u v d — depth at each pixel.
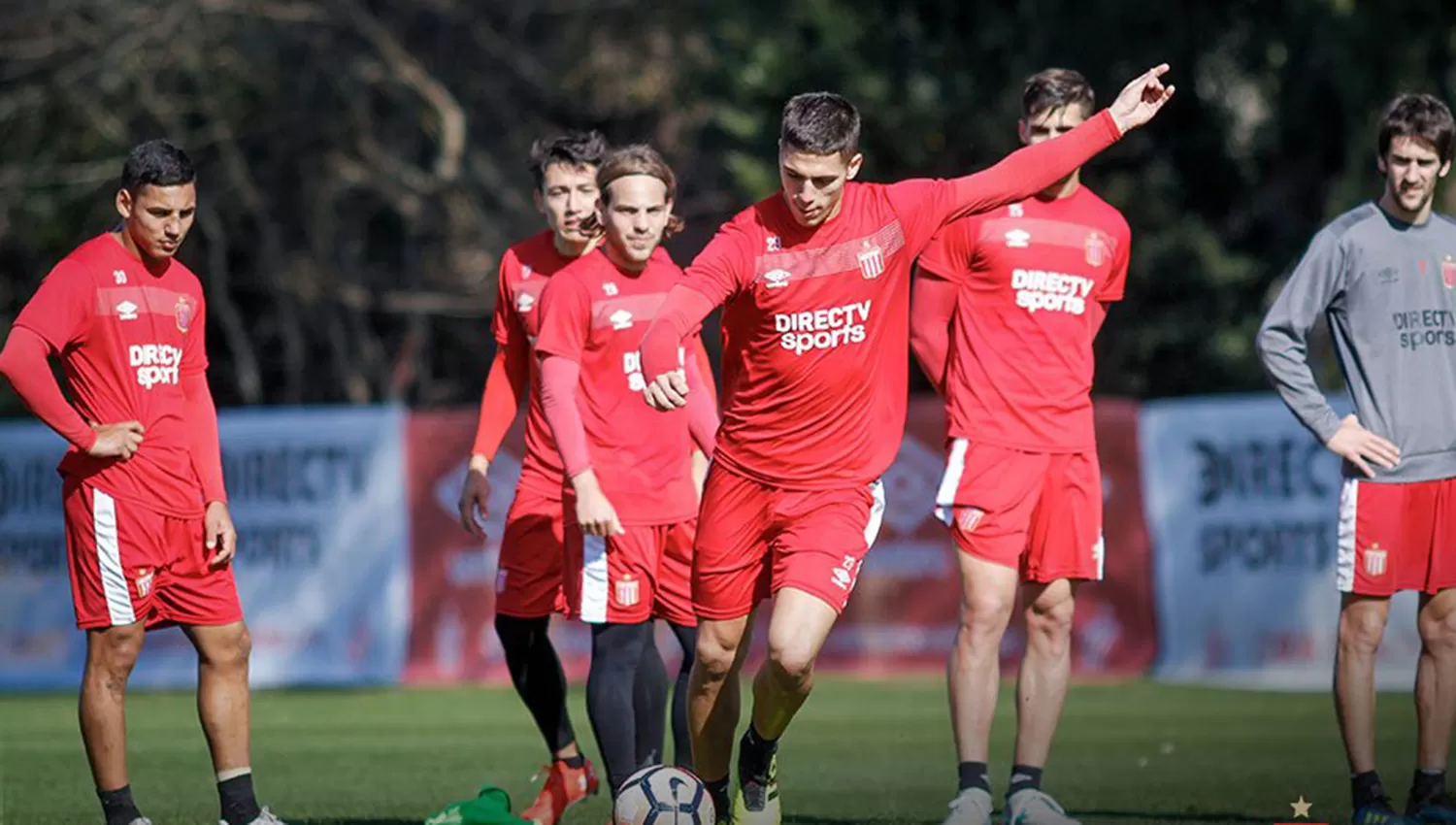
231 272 90.00
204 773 31.03
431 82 86.50
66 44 83.00
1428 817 23.77
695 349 23.56
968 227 23.56
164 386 21.75
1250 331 77.56
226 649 22.09
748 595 20.78
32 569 54.88
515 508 25.16
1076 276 23.59
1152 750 34.16
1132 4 72.44
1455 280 23.83
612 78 93.25
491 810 19.00
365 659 54.09
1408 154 23.33
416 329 90.25
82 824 24.45
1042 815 22.16
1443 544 23.62
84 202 84.50
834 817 24.94
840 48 73.19
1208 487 51.25
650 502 23.42
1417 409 23.67
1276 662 50.50
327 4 86.00
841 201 19.77
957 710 22.95
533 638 25.05
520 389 26.52
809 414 20.03
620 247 23.06
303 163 88.62
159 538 21.56
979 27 74.12
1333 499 50.16
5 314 87.12
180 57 82.62
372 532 54.28
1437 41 66.88
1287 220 80.00
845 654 52.69
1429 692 23.89
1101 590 51.72
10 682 54.62
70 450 21.59
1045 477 23.50
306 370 92.19
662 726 23.77
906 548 52.53
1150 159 79.00
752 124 74.31
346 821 24.67
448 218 90.38
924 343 24.03
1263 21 73.62
